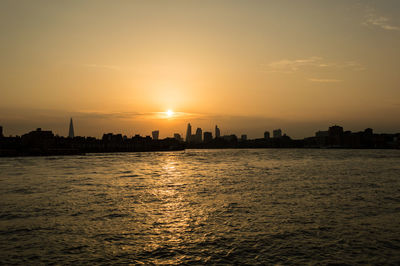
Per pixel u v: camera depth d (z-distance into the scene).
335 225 29.39
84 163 143.00
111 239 25.52
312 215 33.59
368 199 43.56
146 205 39.78
